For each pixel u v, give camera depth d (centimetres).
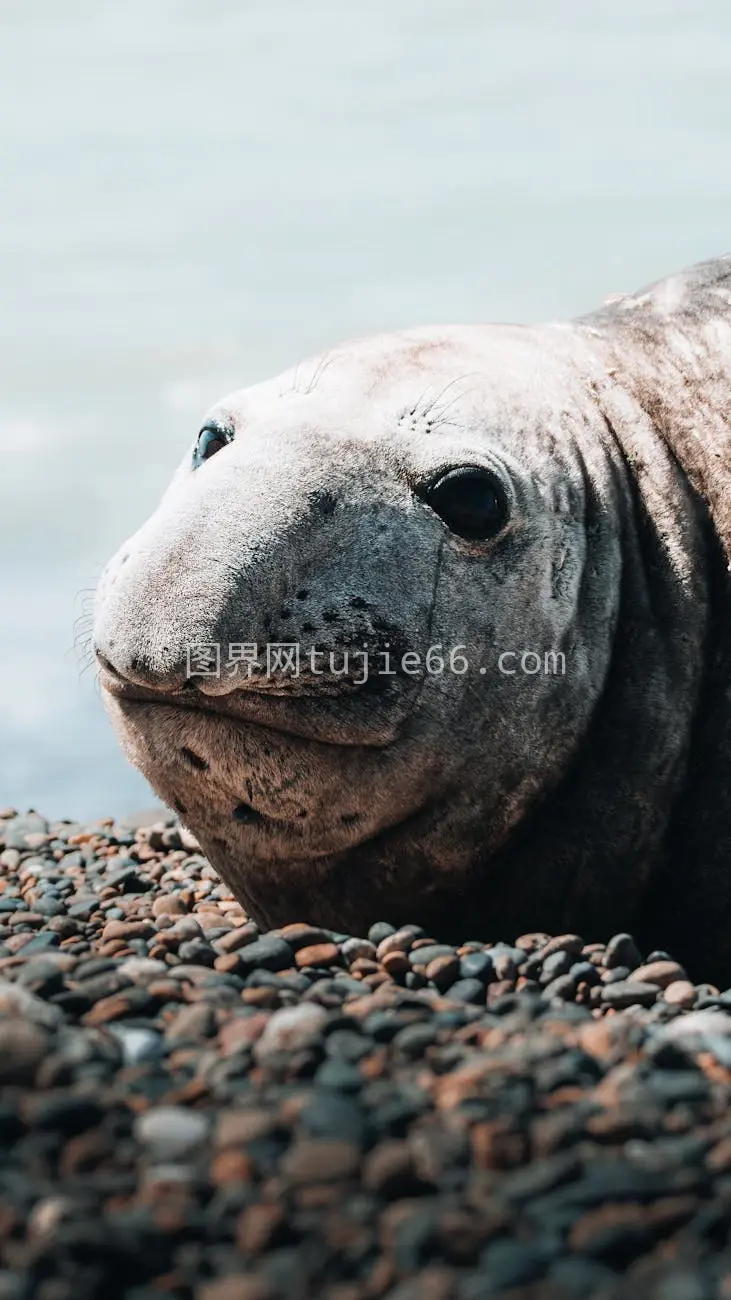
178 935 560
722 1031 456
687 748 608
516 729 579
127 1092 383
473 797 579
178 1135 357
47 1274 309
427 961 534
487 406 594
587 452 613
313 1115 364
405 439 570
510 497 575
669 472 632
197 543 536
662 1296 301
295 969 531
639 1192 334
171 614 525
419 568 557
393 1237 320
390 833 579
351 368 601
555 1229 322
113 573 553
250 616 527
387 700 552
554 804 596
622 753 599
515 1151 351
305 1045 404
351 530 550
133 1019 447
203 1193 337
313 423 569
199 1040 428
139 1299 307
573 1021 463
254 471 552
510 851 597
